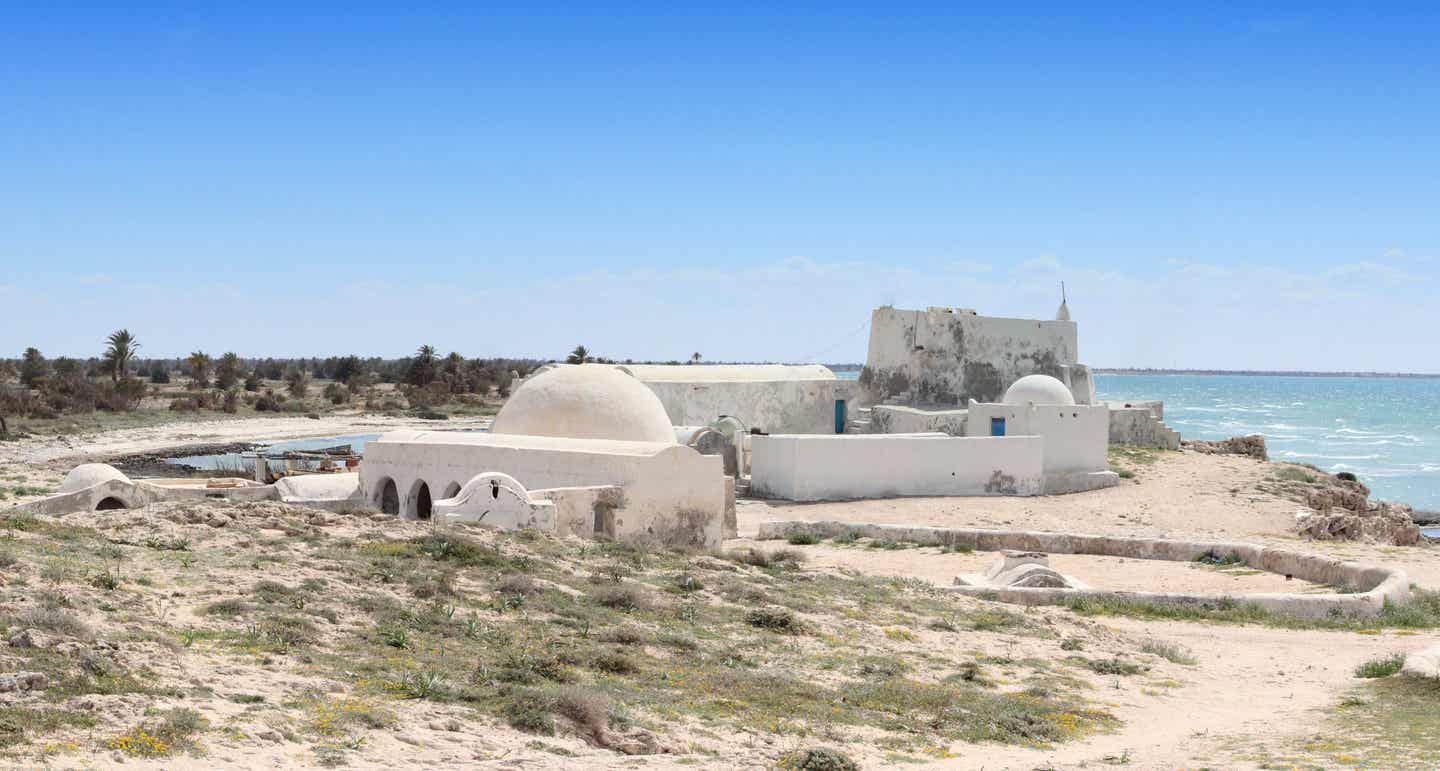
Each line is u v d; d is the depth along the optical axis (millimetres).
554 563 20625
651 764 10211
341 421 106812
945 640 19406
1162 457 57875
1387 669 18609
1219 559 31750
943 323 59969
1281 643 22172
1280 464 58031
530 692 12000
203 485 38312
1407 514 48969
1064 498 46750
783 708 13484
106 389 106375
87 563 15695
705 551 28375
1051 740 13469
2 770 7816
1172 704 16328
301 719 10305
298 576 16656
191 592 14969
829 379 61188
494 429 34438
